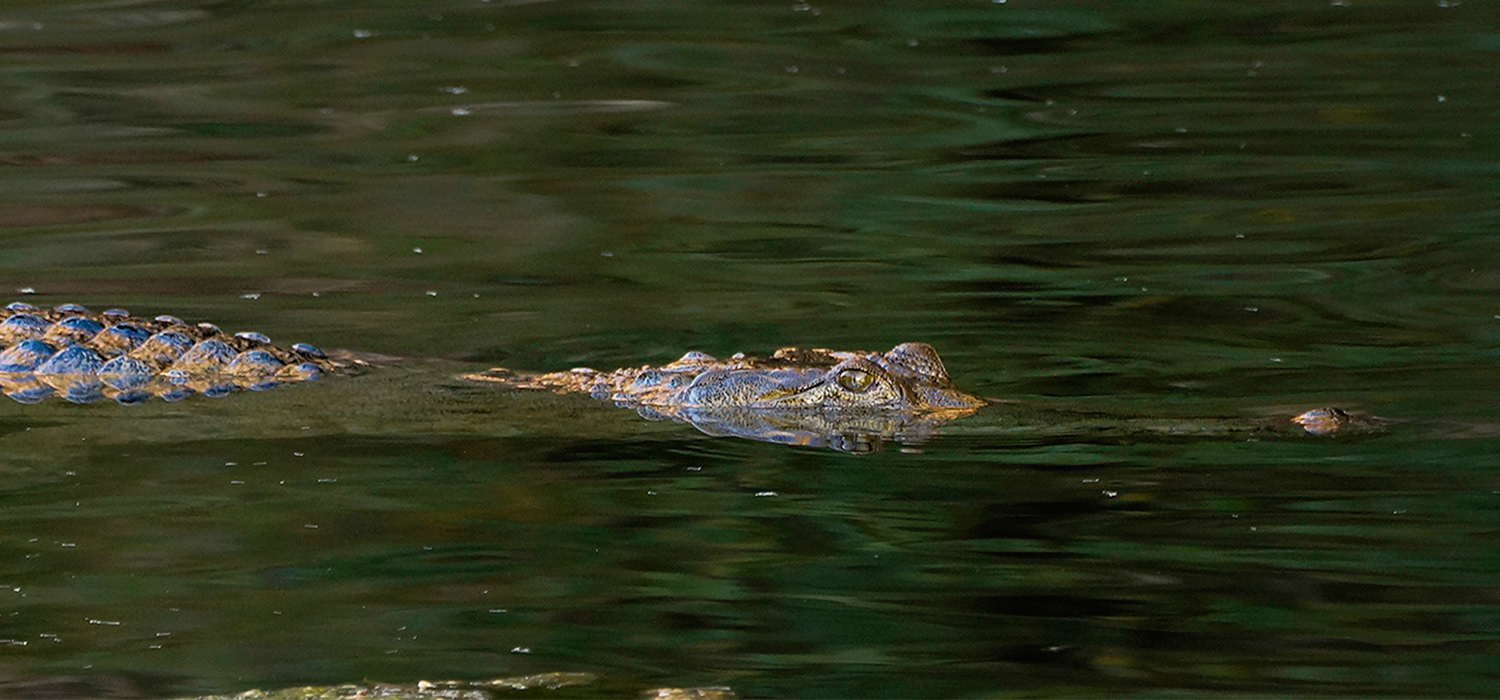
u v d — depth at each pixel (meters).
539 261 15.70
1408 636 7.67
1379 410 10.98
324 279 15.15
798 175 18.55
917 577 8.52
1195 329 13.22
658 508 9.59
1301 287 14.38
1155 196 17.52
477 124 20.66
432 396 11.76
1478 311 13.54
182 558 8.84
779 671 7.46
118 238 16.33
